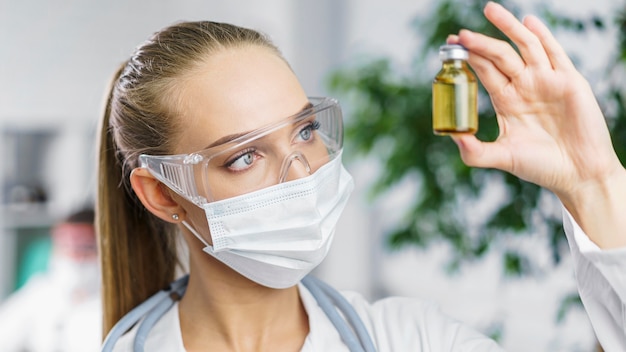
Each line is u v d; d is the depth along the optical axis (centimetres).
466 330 131
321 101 131
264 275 125
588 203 111
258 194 120
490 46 109
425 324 132
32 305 380
